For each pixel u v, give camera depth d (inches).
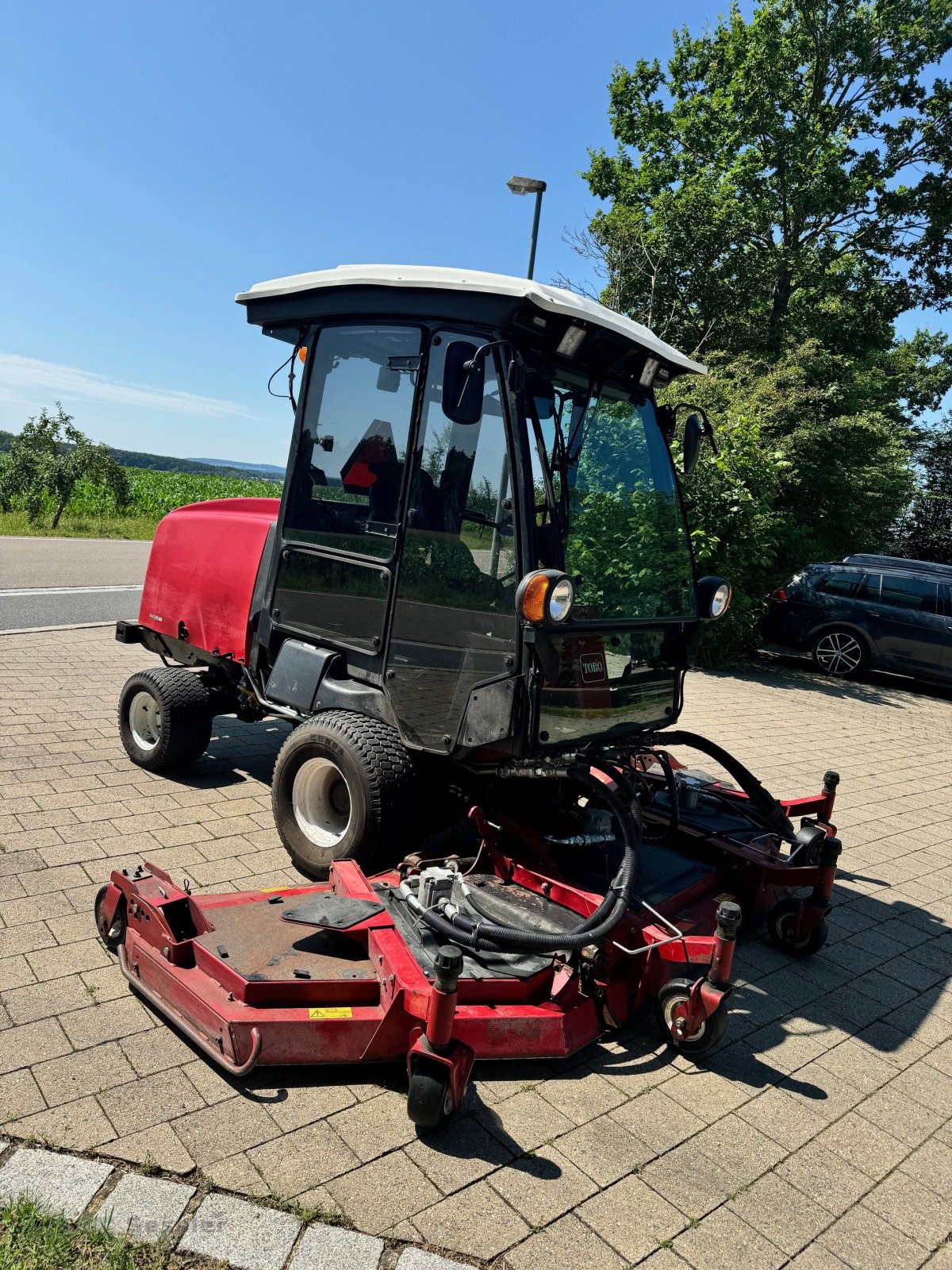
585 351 156.6
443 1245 93.7
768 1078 131.0
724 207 707.4
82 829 185.8
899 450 772.0
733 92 800.3
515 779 171.8
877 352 915.4
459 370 135.1
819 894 163.9
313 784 170.4
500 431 146.1
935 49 839.7
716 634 488.7
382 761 155.8
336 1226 94.7
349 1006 120.3
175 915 130.4
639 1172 108.2
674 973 142.3
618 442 167.9
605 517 162.1
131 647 381.7
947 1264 99.7
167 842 183.9
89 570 650.8
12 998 128.1
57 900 155.9
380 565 165.8
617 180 866.1
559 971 131.5
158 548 236.8
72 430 1256.2
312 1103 114.1
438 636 155.4
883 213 911.7
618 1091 124.0
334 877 149.4
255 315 190.4
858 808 269.0
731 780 277.7
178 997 122.8
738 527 463.5
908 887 211.2
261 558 201.5
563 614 135.9
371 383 168.2
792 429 600.4
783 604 521.7
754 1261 96.6
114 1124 106.2
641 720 170.9
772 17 775.1
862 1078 133.6
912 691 501.7
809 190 796.0
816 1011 151.4
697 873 165.8
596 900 141.3
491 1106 117.6
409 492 160.7
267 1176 100.5
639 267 706.8
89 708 279.0
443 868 154.7
